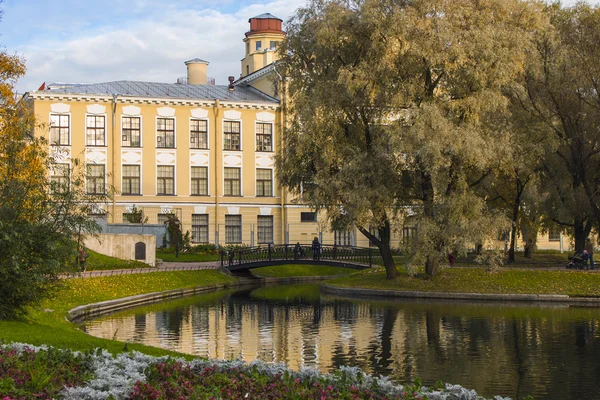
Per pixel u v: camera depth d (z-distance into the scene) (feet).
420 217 132.26
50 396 36.60
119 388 38.29
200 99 227.81
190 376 42.50
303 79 141.28
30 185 73.31
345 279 156.04
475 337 88.22
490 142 126.72
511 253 186.19
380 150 131.23
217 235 228.84
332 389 39.32
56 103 214.69
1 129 126.72
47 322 79.30
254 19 288.10
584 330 92.89
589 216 165.78
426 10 127.44
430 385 63.31
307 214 237.25
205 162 229.66
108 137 219.82
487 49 123.75
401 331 93.40
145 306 121.90
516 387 63.05
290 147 143.43
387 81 128.98
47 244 71.10
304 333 92.07
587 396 60.03
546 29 134.62
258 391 39.45
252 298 137.08
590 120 151.43
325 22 130.93
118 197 220.02
